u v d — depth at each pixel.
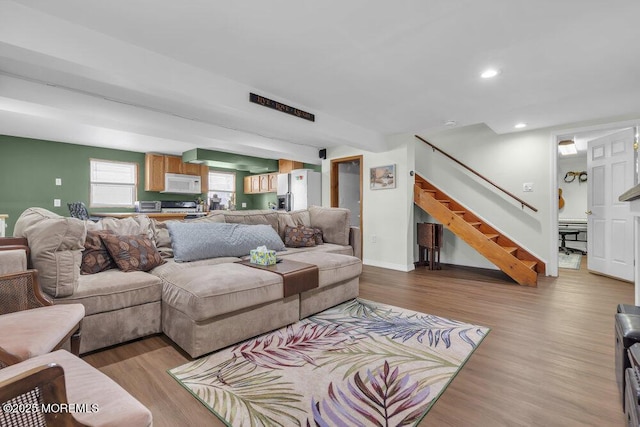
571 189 7.23
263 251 2.80
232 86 2.85
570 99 3.27
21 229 2.04
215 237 3.08
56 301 1.87
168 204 6.59
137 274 2.33
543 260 4.43
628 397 1.20
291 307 2.56
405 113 3.79
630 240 3.94
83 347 1.96
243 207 8.32
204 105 2.75
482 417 1.43
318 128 3.74
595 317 2.73
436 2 1.76
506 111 3.68
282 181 6.77
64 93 3.00
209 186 7.69
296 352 2.07
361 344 2.19
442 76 2.74
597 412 1.46
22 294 1.60
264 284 2.30
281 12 1.86
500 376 1.78
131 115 3.50
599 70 2.60
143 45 2.23
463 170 5.16
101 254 2.41
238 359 1.98
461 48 2.27
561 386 1.68
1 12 1.71
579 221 6.97
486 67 2.56
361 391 1.64
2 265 1.60
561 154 6.80
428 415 1.45
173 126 3.88
